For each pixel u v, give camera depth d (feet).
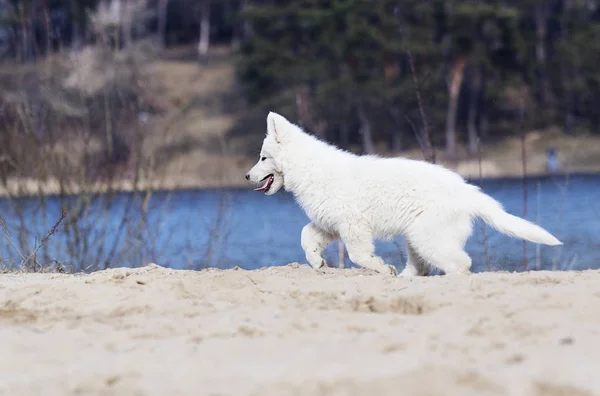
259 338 22.17
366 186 36.91
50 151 50.31
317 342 21.50
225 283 30.53
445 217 35.65
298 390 17.19
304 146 39.04
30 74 61.62
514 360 18.97
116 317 25.84
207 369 19.15
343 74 215.31
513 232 35.50
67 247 46.68
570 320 23.08
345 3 211.61
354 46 210.79
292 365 19.17
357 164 37.78
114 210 67.00
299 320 24.12
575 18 249.55
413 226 35.99
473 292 27.68
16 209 49.14
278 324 23.68
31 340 22.66
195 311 26.16
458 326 23.07
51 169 51.13
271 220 96.89
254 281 31.14
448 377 17.26
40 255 47.88
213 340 22.07
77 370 19.38
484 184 148.36
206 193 101.30
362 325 23.35
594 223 82.17
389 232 37.01
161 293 28.96
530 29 245.24
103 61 66.95
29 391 17.97
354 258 37.37
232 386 17.71
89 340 22.58
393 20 207.00
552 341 20.72
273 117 39.22
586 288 27.53
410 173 36.37
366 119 211.20
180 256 58.18
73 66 64.64
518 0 239.30
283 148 39.14
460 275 32.19
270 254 65.77
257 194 140.56
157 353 20.81
